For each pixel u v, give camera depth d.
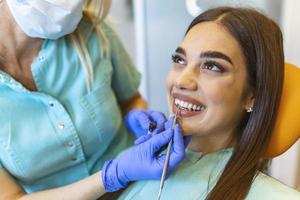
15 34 0.98
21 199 0.94
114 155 1.16
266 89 0.80
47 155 1.00
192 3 1.17
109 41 1.17
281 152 0.85
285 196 0.78
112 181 0.88
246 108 0.84
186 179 0.88
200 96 0.81
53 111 1.01
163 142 0.83
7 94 0.97
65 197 0.92
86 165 1.09
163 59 1.79
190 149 0.92
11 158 0.96
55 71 1.03
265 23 0.82
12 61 1.00
